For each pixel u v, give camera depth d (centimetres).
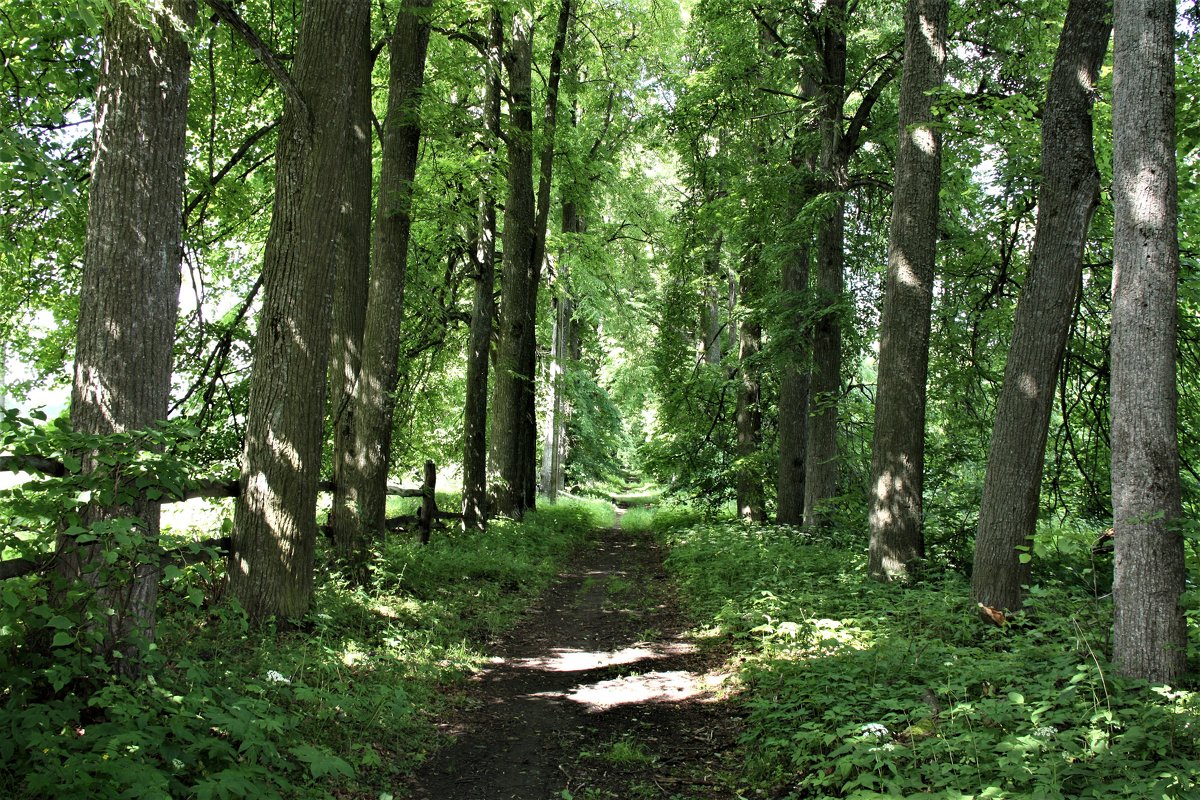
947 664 533
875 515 960
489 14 1431
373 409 1068
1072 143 731
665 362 2166
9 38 848
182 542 457
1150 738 384
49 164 418
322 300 734
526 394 1912
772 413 2220
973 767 385
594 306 2655
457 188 1500
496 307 2039
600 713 631
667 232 2245
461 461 2241
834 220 1407
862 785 391
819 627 697
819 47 1369
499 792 474
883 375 969
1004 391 762
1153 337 500
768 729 541
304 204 730
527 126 1678
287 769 420
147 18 461
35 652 399
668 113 1531
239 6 1106
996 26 1179
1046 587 788
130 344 473
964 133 918
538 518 1970
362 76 924
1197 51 805
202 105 1123
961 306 1201
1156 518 488
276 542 701
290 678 548
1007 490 741
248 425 722
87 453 436
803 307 1401
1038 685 498
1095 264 974
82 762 314
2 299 1094
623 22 2023
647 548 2009
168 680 438
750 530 1541
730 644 810
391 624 797
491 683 707
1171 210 503
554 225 2272
